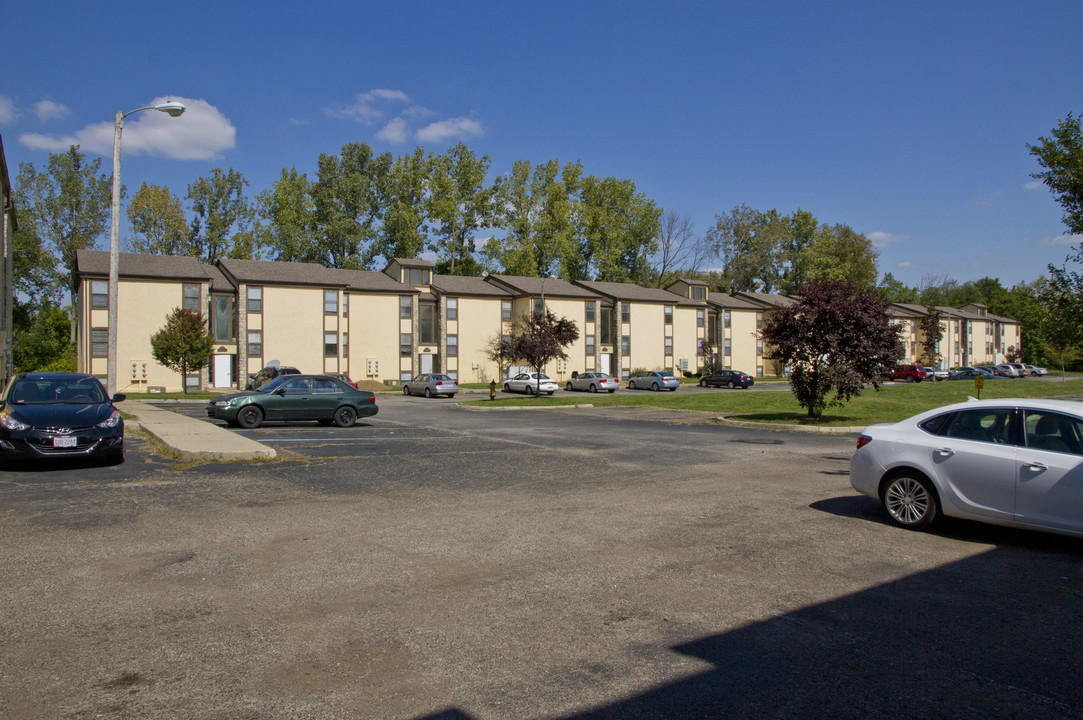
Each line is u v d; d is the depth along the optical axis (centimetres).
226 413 1842
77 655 414
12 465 1131
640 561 626
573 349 5547
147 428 1595
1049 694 382
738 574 592
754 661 421
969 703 371
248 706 357
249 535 698
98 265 3916
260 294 4419
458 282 5584
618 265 8131
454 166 7162
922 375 5669
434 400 3734
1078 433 664
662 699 371
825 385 2012
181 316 3644
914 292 11156
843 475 1116
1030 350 8206
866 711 361
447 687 381
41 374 1285
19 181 5853
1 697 361
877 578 585
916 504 755
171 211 6347
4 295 2995
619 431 1912
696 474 1119
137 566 589
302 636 449
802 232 8838
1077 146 1255
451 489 963
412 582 561
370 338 4900
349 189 6669
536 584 559
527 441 1614
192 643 435
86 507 814
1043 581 581
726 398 3278
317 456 1278
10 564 589
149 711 350
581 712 356
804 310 2061
